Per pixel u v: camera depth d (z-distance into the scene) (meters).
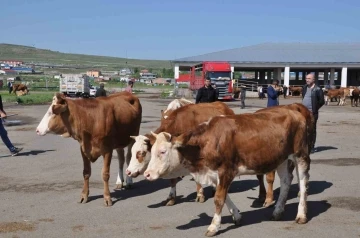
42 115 27.58
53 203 8.54
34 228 7.14
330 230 6.98
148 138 7.23
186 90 56.78
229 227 7.16
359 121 24.89
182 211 8.06
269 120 7.07
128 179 9.67
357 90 40.97
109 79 123.94
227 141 6.69
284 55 62.00
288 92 56.59
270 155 6.95
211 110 8.78
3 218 7.63
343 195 9.00
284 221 7.46
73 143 16.03
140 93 64.50
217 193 6.76
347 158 13.05
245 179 10.48
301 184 7.44
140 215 7.83
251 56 61.38
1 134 13.25
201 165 6.76
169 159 6.63
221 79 46.47
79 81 57.41
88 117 8.44
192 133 6.70
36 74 148.88
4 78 104.94
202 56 62.41
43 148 14.92
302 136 7.39
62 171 11.33
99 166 11.94
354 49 67.12
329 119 26.16
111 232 6.96
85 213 7.94
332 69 60.78
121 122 9.04
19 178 10.57
